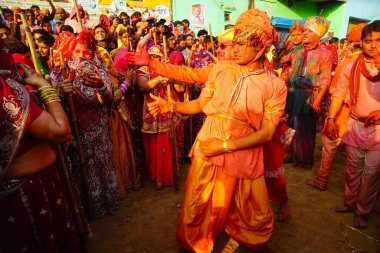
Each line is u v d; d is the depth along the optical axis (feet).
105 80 8.44
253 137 6.05
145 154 12.06
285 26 41.52
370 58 7.95
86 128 8.34
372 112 7.99
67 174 6.54
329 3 47.57
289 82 13.03
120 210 9.82
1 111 3.95
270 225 6.77
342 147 11.20
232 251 7.80
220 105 6.31
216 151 6.20
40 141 4.92
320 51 12.16
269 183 8.67
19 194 4.53
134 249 7.95
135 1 27.50
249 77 6.10
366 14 49.80
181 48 18.57
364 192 8.55
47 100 4.86
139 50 7.09
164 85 10.87
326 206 10.05
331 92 10.25
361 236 8.47
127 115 10.61
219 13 34.76
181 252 7.66
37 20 16.87
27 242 4.70
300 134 13.01
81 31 8.13
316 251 7.86
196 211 6.57
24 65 5.08
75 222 6.89
